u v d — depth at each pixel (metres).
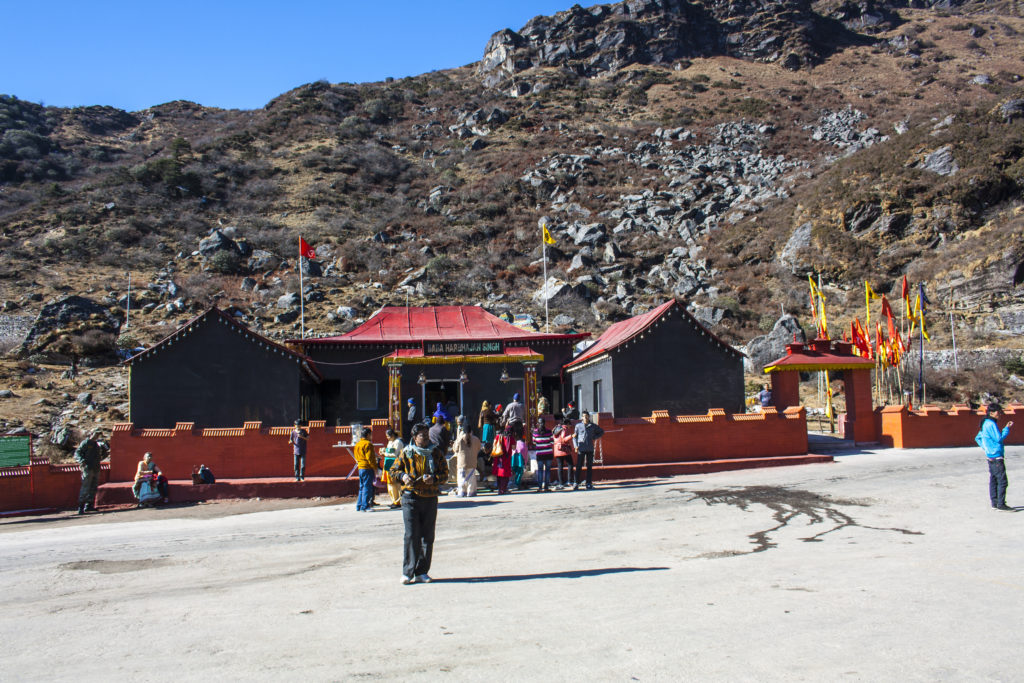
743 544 10.12
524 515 13.41
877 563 8.63
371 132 94.94
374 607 7.43
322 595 8.07
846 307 46.62
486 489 17.52
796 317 45.81
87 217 59.69
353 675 5.34
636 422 19.89
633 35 120.56
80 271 49.44
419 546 8.55
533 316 45.56
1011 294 41.03
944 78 99.94
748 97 100.25
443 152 87.81
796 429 20.50
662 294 50.28
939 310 43.03
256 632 6.61
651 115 97.19
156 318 42.41
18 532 14.26
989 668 5.11
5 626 7.16
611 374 23.52
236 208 67.00
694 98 102.38
